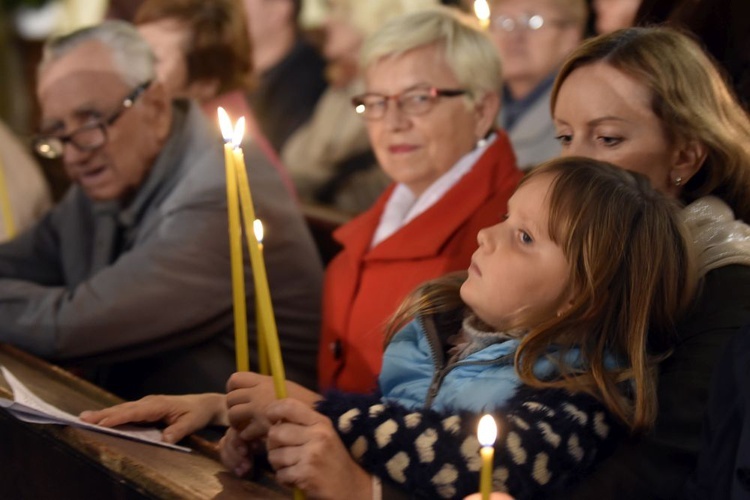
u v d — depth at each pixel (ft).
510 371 6.45
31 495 7.93
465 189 9.42
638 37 7.43
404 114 9.65
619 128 7.30
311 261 11.30
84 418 7.50
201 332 10.59
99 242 11.33
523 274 6.45
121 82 10.80
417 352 7.04
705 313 6.88
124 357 10.51
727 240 7.09
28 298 10.61
